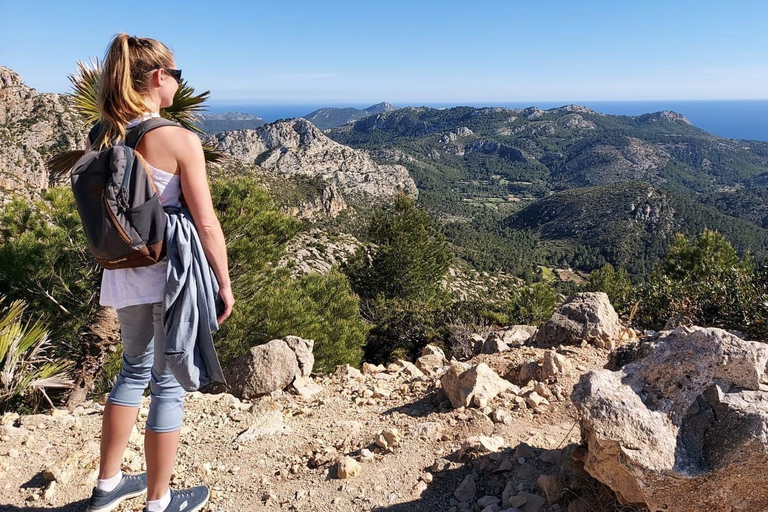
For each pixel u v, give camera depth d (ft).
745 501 6.24
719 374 7.06
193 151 6.38
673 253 53.16
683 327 7.86
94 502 7.31
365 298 76.84
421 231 80.59
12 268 22.88
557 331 17.42
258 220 30.86
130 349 7.09
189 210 6.57
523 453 9.32
